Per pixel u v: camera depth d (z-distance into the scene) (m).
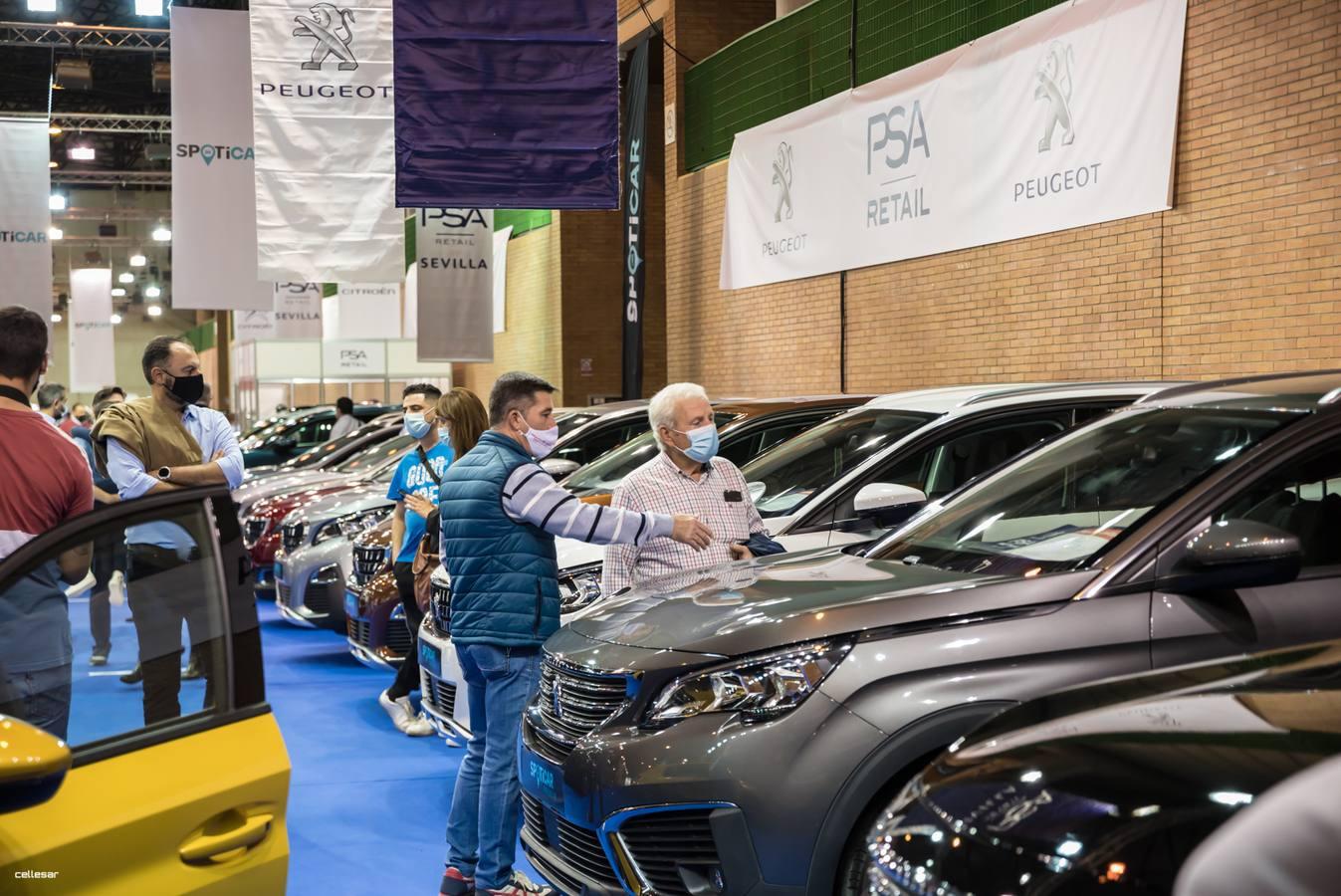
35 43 21.58
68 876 2.19
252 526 11.01
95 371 31.16
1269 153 7.86
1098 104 9.10
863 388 12.24
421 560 6.42
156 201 47.56
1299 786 0.98
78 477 3.44
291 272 11.12
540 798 3.67
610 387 19.73
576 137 10.27
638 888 3.26
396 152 10.06
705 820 3.15
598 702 3.50
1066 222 9.45
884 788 3.09
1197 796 1.73
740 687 3.21
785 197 13.32
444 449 6.65
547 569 4.13
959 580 3.38
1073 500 3.65
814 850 3.06
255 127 11.06
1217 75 8.23
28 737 1.87
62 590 2.45
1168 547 3.21
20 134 13.85
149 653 2.46
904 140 11.32
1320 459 3.35
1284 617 3.14
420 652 5.70
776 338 13.78
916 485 5.32
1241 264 8.09
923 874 1.87
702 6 15.82
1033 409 5.18
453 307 15.37
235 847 2.42
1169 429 3.70
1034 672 3.08
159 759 2.39
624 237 15.98
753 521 4.69
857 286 12.27
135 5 19.59
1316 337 7.59
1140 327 8.88
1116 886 1.68
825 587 3.52
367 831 5.33
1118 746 1.93
